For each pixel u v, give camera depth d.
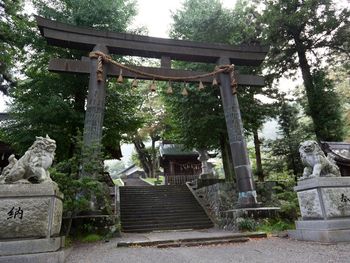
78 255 6.81
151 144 41.84
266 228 10.29
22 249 5.21
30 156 6.05
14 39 14.27
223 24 17.80
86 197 9.42
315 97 18.55
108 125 15.72
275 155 21.00
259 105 18.70
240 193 12.32
